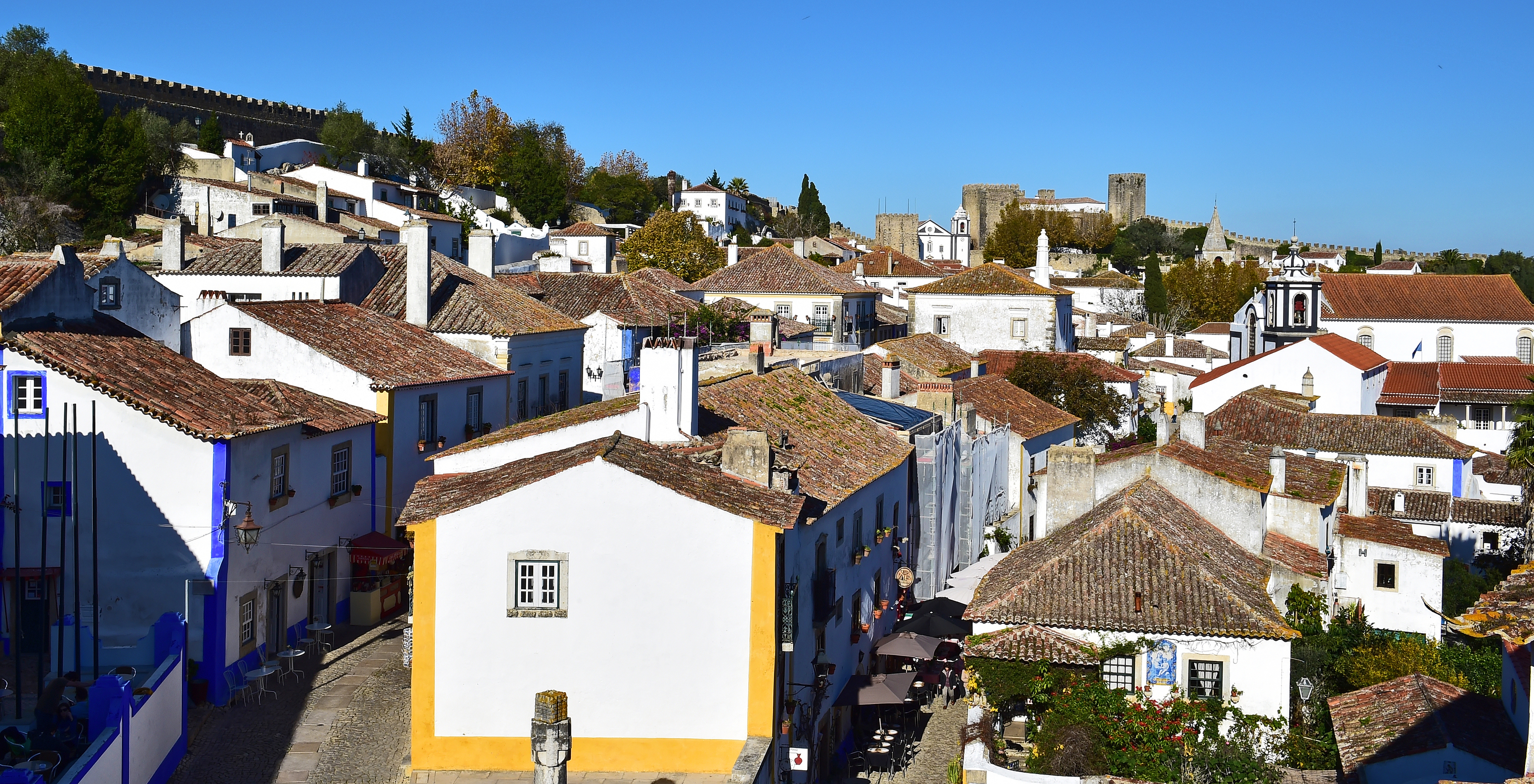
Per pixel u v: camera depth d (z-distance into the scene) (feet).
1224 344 417.49
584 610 81.41
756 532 81.10
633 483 81.15
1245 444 148.46
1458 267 627.05
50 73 297.94
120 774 75.92
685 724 81.56
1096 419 244.63
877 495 118.73
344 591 124.06
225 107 409.49
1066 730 87.45
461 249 339.36
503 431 108.68
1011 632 92.53
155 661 95.66
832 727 104.12
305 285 170.40
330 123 418.51
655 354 101.40
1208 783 84.48
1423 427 199.21
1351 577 147.23
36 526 100.37
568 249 369.30
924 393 155.02
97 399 100.48
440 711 81.61
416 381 138.72
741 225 590.55
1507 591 56.95
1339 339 261.03
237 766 87.10
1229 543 112.57
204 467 100.78
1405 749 83.82
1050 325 306.14
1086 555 98.48
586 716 81.61
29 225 259.39
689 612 81.35
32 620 101.55
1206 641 89.86
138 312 127.75
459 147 442.09
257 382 120.47
